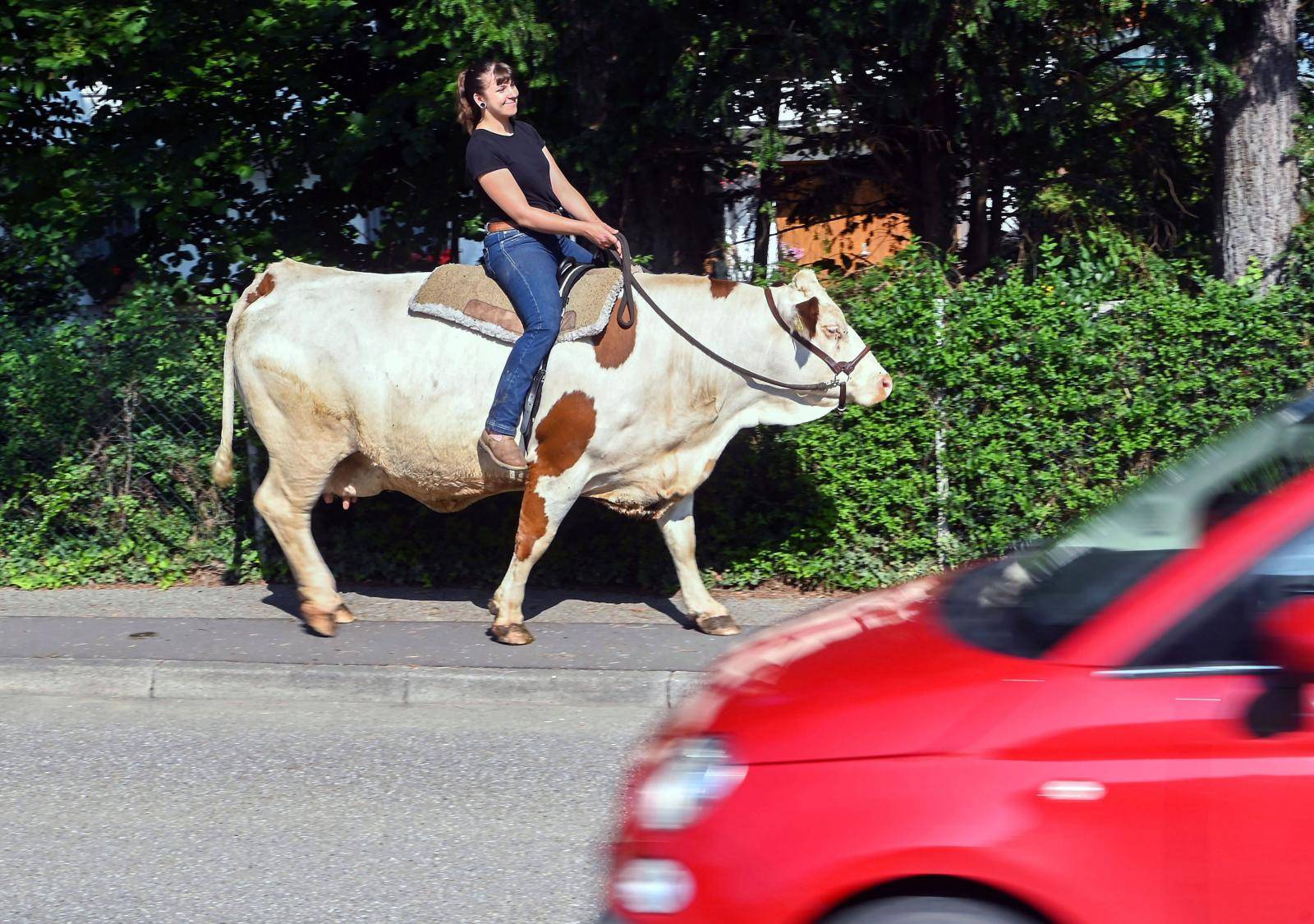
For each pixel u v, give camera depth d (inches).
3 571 343.3
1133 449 318.3
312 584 291.9
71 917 173.8
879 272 329.4
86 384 342.3
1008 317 317.4
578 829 203.0
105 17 386.6
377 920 172.6
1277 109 348.8
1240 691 118.3
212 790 220.5
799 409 286.7
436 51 395.5
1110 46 372.5
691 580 299.1
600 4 353.7
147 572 345.4
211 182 421.4
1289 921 113.7
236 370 290.5
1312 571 122.7
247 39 400.2
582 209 275.1
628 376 275.4
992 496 323.9
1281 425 151.3
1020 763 117.7
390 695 268.4
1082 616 133.3
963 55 352.8
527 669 269.0
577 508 335.6
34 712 263.7
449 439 276.2
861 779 120.0
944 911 117.6
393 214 414.9
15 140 432.8
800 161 420.2
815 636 152.3
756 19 354.6
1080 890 114.8
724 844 121.8
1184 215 406.9
